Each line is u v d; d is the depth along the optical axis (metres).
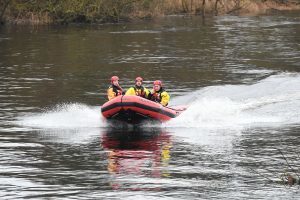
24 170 27.41
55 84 54.59
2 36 91.56
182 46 80.69
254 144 32.91
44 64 66.69
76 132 36.28
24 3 108.25
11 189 24.55
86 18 109.06
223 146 32.38
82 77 58.53
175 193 24.08
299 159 29.42
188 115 40.59
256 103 45.09
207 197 23.59
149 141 33.69
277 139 34.19
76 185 25.08
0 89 51.94
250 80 56.12
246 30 98.19
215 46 80.62
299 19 115.00
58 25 107.44
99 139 34.19
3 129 36.88
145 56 72.19
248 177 26.27
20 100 47.03
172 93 50.06
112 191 24.28
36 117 40.69
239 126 38.19
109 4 110.38
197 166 28.08
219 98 46.44
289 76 57.44
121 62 67.75
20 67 64.69
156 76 59.00
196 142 33.44
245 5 128.88
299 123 39.00
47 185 25.08
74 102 46.34
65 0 108.06
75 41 85.81
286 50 76.94
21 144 32.84
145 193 24.05
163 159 29.39
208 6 125.38
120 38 88.62
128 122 38.06
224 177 26.25
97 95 49.50
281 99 46.31
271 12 130.25
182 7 123.88
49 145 32.59
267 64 66.12
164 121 38.66
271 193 24.00
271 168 27.72
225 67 64.19
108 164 28.44
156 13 118.69
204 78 57.66
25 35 92.69
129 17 114.31
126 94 38.47
